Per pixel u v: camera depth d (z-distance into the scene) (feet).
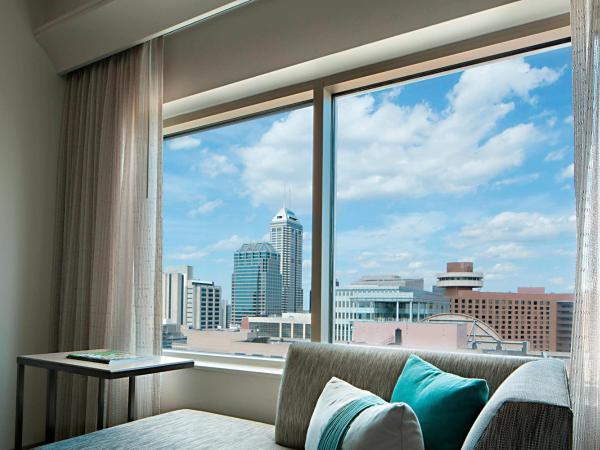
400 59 7.92
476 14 6.81
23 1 10.93
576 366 5.40
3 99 10.53
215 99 9.85
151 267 9.68
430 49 7.67
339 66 8.34
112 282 10.02
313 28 8.20
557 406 3.46
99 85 10.80
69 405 10.34
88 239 10.50
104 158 10.40
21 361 8.27
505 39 7.07
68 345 10.52
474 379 5.43
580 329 5.43
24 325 10.61
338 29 7.93
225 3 8.59
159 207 9.67
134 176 9.95
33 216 10.89
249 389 8.77
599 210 5.51
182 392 9.63
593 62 5.62
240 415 8.84
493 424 3.58
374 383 6.66
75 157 11.03
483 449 3.55
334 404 6.08
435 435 5.31
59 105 11.40
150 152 9.81
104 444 6.64
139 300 9.59
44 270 11.02
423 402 5.58
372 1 7.63
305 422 6.86
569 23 6.64
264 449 6.67
